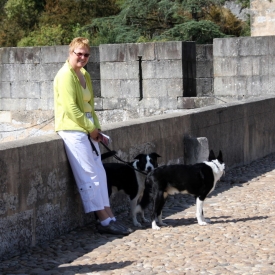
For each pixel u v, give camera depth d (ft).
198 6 102.17
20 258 24.58
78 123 26.58
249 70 51.03
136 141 31.19
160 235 26.55
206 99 50.62
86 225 28.25
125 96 52.90
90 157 26.76
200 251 24.48
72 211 27.58
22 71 55.83
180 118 34.40
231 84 51.65
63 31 103.45
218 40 51.65
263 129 43.16
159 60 51.55
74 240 26.37
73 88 26.50
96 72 54.08
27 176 25.34
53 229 26.58
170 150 33.63
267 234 26.21
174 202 31.63
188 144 34.58
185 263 23.35
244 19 114.62
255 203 30.91
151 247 25.13
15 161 24.81
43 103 55.52
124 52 52.49
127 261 23.73
